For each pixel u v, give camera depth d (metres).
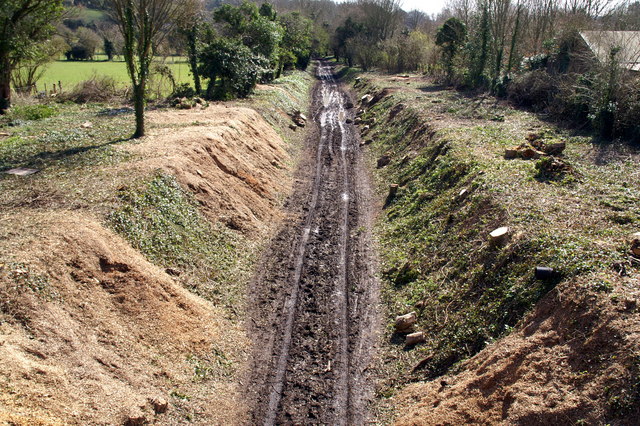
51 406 7.53
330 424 9.34
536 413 7.54
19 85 34.31
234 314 12.31
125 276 10.92
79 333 9.16
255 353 11.13
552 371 8.00
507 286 10.53
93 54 69.50
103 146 18.28
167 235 13.52
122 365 9.16
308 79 58.38
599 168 16.11
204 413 9.25
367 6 71.44
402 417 9.11
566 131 21.64
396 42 57.69
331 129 32.69
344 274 14.42
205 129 20.67
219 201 16.36
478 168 16.12
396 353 11.03
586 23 29.33
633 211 12.16
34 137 19.89
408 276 13.51
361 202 19.91
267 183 20.14
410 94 35.34
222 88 31.83
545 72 28.38
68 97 31.00
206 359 10.54
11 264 9.57
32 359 8.12
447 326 10.98
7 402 7.14
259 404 9.75
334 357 11.10
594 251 9.98
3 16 25.77
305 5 103.69
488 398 8.38
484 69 36.78
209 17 41.25
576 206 12.69
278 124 29.56
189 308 11.49
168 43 34.78
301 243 16.22
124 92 32.88
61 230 11.17
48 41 30.78
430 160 19.84
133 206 13.56
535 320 9.22
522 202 13.17
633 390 6.98
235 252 14.81
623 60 20.34
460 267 12.38
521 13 36.56
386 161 23.78
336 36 77.00
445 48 41.12
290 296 13.28
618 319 7.92
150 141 18.83
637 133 18.94
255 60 35.53
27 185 14.53
